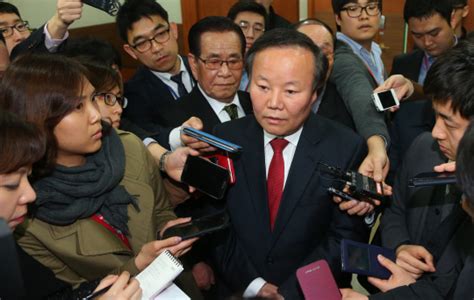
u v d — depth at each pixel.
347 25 2.33
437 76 1.11
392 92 1.60
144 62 2.09
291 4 4.08
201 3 3.77
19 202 0.98
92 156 1.30
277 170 1.34
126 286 1.06
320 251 1.34
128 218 1.32
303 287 1.15
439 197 1.29
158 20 2.03
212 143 1.27
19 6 3.76
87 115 1.18
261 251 1.33
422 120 1.73
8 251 0.61
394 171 1.77
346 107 1.84
